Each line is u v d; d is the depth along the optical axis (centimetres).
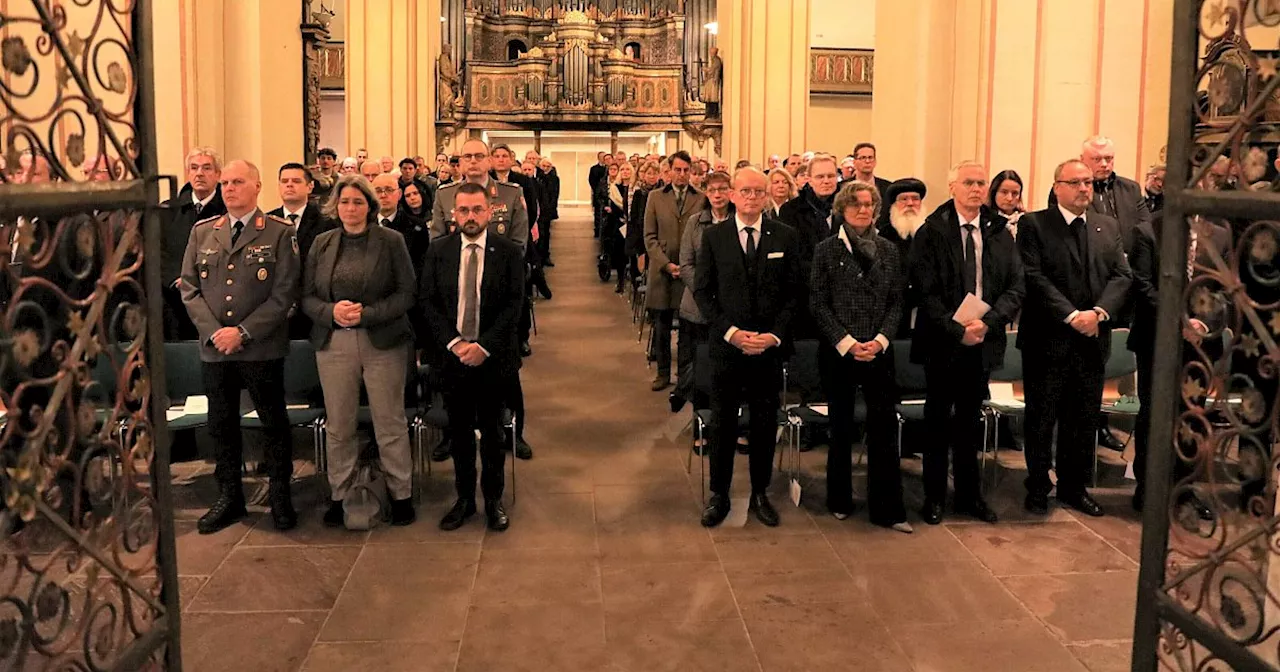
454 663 375
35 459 208
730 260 510
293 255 505
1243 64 244
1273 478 261
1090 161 581
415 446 630
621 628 404
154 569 261
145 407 253
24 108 387
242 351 494
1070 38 691
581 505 555
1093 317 507
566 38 2686
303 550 487
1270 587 274
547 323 1138
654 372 902
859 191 499
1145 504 270
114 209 232
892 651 384
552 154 2834
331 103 2498
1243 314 239
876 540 500
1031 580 451
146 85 247
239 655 380
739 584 448
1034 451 534
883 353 505
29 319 247
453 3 2670
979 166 509
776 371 517
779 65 1478
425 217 895
